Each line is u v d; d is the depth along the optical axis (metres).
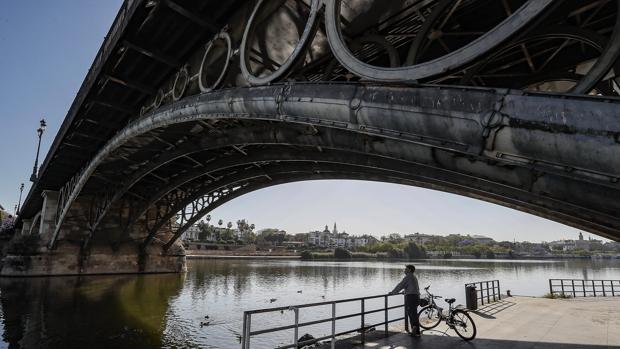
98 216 33.47
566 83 10.27
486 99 4.75
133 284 30.84
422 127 5.48
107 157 23.12
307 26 7.94
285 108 8.00
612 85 8.02
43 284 29.23
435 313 11.20
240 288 33.25
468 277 56.88
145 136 19.73
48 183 36.97
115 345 13.88
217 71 13.56
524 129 4.32
